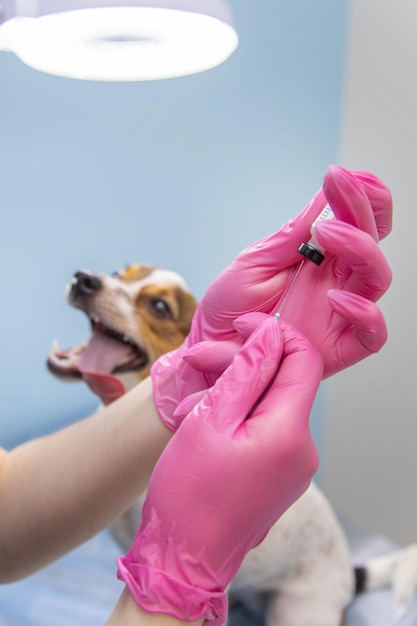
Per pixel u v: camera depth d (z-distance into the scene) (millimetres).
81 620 1163
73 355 1359
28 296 1315
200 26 636
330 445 1695
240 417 549
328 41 1523
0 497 771
